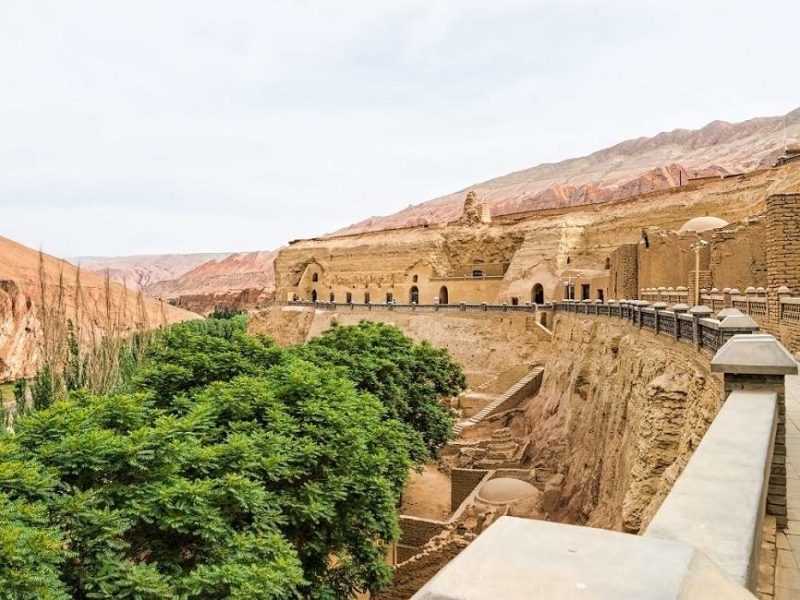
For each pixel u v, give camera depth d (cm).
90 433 1278
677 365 1662
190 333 2600
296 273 9281
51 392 3166
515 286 6394
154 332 5466
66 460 1220
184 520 1162
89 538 1080
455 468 3234
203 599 1115
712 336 1345
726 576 233
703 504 426
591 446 2652
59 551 1006
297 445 1520
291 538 1484
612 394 2480
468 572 218
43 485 1119
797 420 1183
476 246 7312
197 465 1319
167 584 1101
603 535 252
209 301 16250
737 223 3153
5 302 5322
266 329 8088
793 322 1927
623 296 4641
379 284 7950
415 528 2675
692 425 1376
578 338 3475
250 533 1238
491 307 5472
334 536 1539
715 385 1241
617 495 1995
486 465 3256
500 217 7738
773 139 13612
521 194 18288
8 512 991
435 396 3158
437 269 7469
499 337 5319
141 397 1543
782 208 2358
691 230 3969
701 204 5297
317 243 9394
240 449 1388
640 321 2230
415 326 6116
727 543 358
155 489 1198
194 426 1477
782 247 2359
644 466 1559
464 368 5369
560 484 2800
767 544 688
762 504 491
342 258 8588
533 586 208
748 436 622
